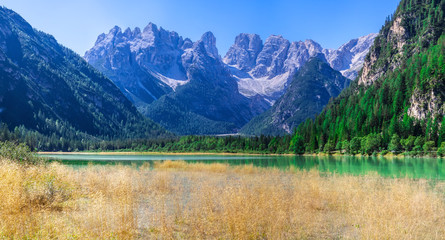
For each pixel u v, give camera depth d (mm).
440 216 16562
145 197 20688
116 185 19594
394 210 15953
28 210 12875
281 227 13203
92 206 13570
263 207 14336
